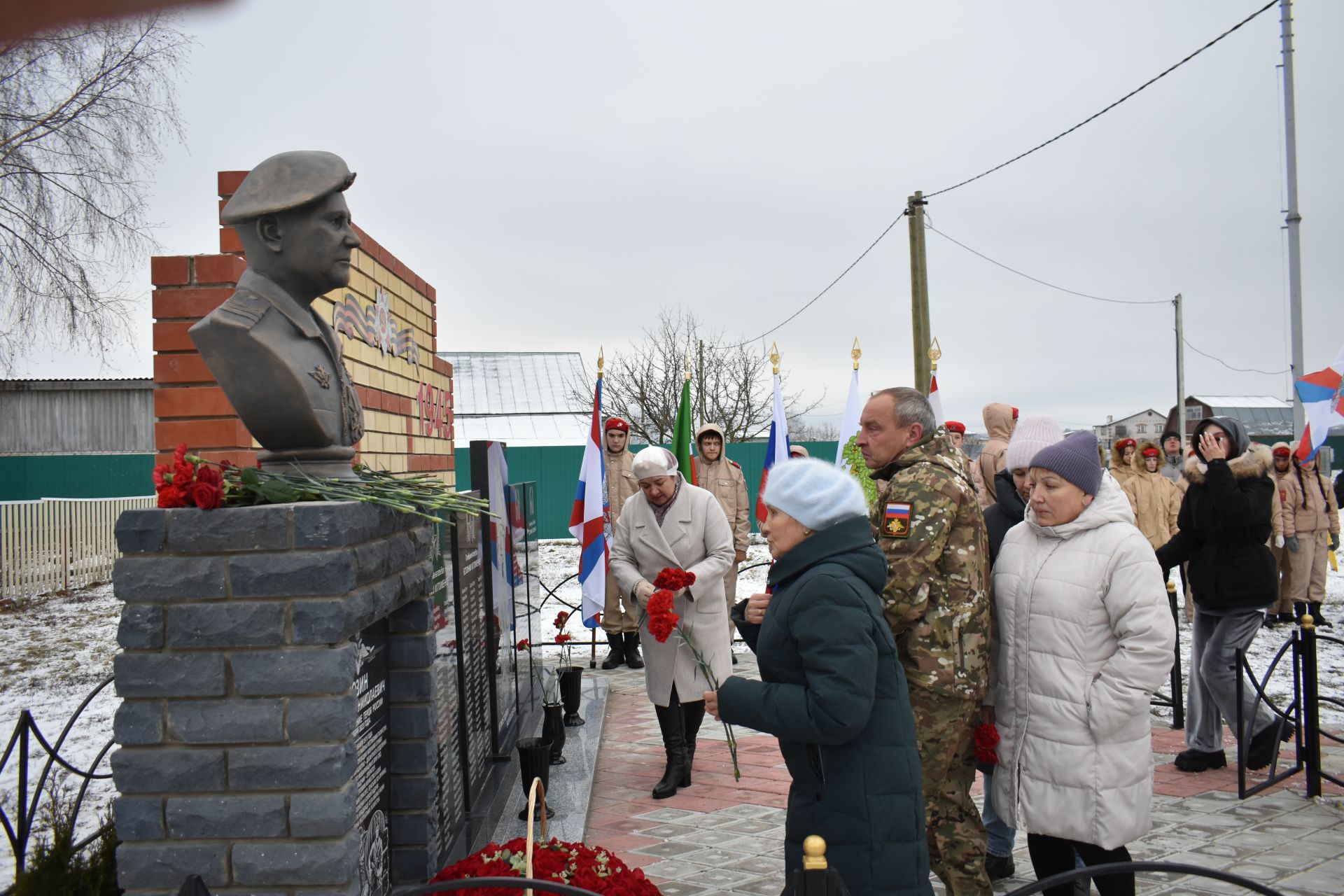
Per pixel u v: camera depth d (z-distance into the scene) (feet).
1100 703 10.37
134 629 8.47
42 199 46.19
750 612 9.77
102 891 11.14
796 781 8.68
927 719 10.81
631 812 16.51
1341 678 25.66
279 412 9.50
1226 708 17.19
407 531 11.00
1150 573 10.44
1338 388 31.27
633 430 98.43
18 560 45.78
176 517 8.48
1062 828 10.55
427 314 25.14
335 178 9.61
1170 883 13.16
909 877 8.21
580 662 31.42
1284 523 33.12
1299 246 46.73
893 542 10.91
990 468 20.45
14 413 88.58
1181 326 94.99
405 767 11.55
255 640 8.41
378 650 11.09
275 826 8.39
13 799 17.29
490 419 109.81
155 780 8.46
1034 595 10.99
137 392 89.92
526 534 22.98
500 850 9.12
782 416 29.32
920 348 51.39
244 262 14.48
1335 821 15.40
